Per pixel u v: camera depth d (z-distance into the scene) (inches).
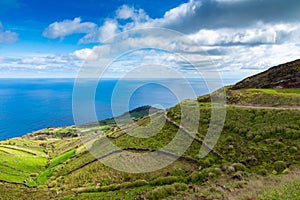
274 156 948.6
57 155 2539.4
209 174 894.4
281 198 613.6
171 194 826.8
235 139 1154.0
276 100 1572.3
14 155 2578.7
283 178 765.9
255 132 1150.3
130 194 921.5
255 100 1658.5
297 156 909.8
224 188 770.2
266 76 2669.8
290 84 2201.0
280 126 1133.7
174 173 997.2
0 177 1876.2
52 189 1400.1
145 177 1027.9
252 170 894.4
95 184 1141.7
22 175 1980.8
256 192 688.4
